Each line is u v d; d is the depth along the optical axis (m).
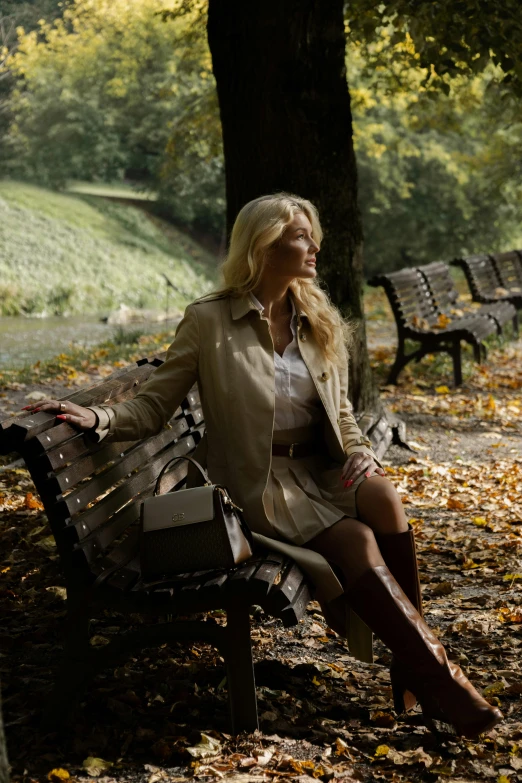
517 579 4.54
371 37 9.82
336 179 6.88
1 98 32.62
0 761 2.24
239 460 3.30
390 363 11.21
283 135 6.67
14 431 2.81
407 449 7.41
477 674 3.47
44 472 2.89
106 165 34.72
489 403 8.92
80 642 2.99
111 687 3.30
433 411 8.81
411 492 6.21
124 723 3.05
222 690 3.31
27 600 4.12
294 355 3.50
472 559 4.85
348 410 3.65
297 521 3.23
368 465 3.35
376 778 2.75
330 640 3.86
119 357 12.61
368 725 3.12
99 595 2.96
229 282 3.49
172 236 32.97
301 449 3.46
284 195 3.53
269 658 3.62
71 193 32.88
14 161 32.69
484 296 12.66
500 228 30.78
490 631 3.90
